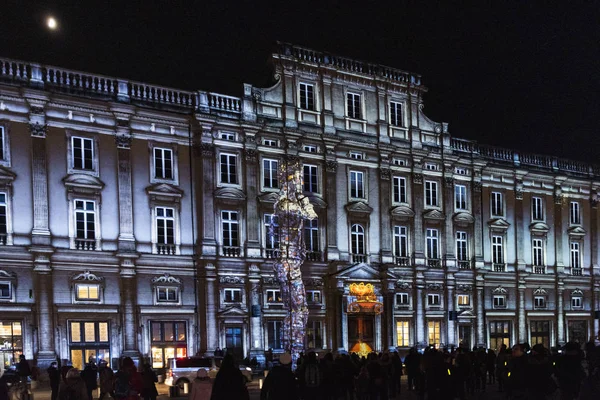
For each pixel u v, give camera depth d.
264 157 38.25
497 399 22.47
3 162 30.59
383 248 41.47
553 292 50.06
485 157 47.75
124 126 33.97
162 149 35.34
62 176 32.03
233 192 36.47
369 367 19.27
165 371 32.91
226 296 35.72
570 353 14.23
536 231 49.56
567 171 52.59
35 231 30.72
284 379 12.80
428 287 43.19
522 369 12.51
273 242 37.75
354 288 39.00
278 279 33.03
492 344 45.91
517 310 47.59
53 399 21.41
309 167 39.78
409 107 44.53
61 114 32.31
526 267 48.62
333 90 41.44
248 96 38.09
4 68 31.02
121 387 15.03
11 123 30.95
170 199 35.12
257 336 36.12
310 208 33.38
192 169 36.03
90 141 33.12
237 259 36.06
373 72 42.97
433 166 44.91
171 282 34.44
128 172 33.84
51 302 30.81
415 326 41.97
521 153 50.00
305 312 32.72
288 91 39.59
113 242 33.09
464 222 45.56
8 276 29.91
